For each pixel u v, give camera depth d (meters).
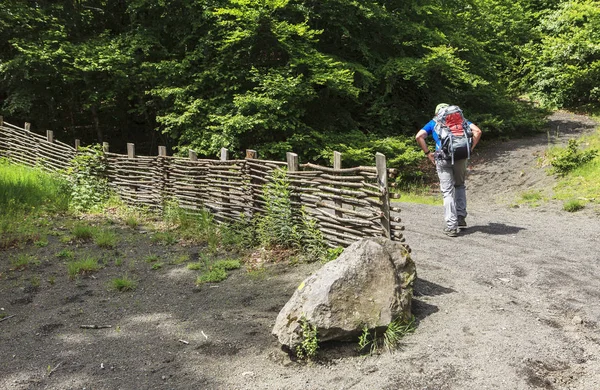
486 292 4.20
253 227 6.35
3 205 8.17
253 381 3.26
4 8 13.98
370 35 15.92
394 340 3.43
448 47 16.92
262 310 4.35
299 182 5.70
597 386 2.85
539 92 20.58
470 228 6.72
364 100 15.99
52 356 3.85
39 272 5.76
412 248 5.65
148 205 8.81
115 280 5.24
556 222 7.21
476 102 17.36
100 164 9.88
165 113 13.98
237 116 12.16
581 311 3.80
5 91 15.51
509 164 13.10
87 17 16.00
